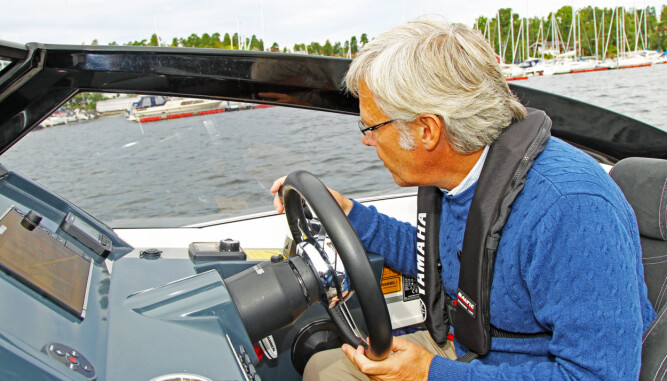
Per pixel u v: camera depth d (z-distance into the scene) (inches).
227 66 53.5
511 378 35.0
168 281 38.6
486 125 33.6
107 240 43.1
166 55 50.7
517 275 35.0
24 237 33.9
